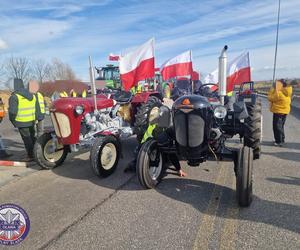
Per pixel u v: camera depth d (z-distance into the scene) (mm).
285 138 7535
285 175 4676
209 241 2887
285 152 6074
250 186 3484
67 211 3629
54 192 4270
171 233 3047
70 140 4938
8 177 5000
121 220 3355
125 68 6703
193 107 3686
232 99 5555
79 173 5137
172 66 9367
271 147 6523
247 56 8547
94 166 4598
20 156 6566
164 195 4012
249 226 3137
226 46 5000
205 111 3744
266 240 2869
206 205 3674
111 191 4227
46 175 5082
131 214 3490
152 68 6727
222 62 5094
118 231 3125
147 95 6637
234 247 2773
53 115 4949
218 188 4219
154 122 4902
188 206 3658
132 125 6605
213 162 5422
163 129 4430
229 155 3941
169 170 5008
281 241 2848
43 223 3350
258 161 5445
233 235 2973
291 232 2998
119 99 6500
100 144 4664
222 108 3967
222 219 3307
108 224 3279
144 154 4090
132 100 6523
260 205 3619
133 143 7219
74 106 4902
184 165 5270
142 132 6020
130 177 4824
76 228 3219
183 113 3725
